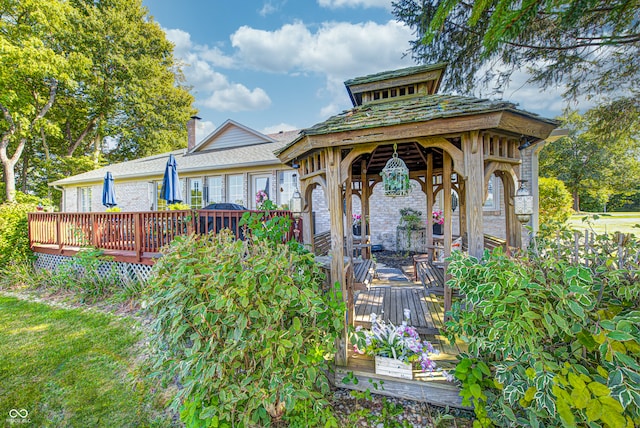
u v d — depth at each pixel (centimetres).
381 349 258
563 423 155
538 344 190
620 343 164
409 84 355
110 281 557
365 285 362
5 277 628
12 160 1273
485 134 251
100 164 1839
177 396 205
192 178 1116
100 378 295
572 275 175
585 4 253
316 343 222
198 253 234
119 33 1617
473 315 207
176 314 202
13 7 1054
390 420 230
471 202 245
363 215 571
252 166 984
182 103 2056
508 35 222
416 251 791
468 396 211
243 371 226
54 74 1137
